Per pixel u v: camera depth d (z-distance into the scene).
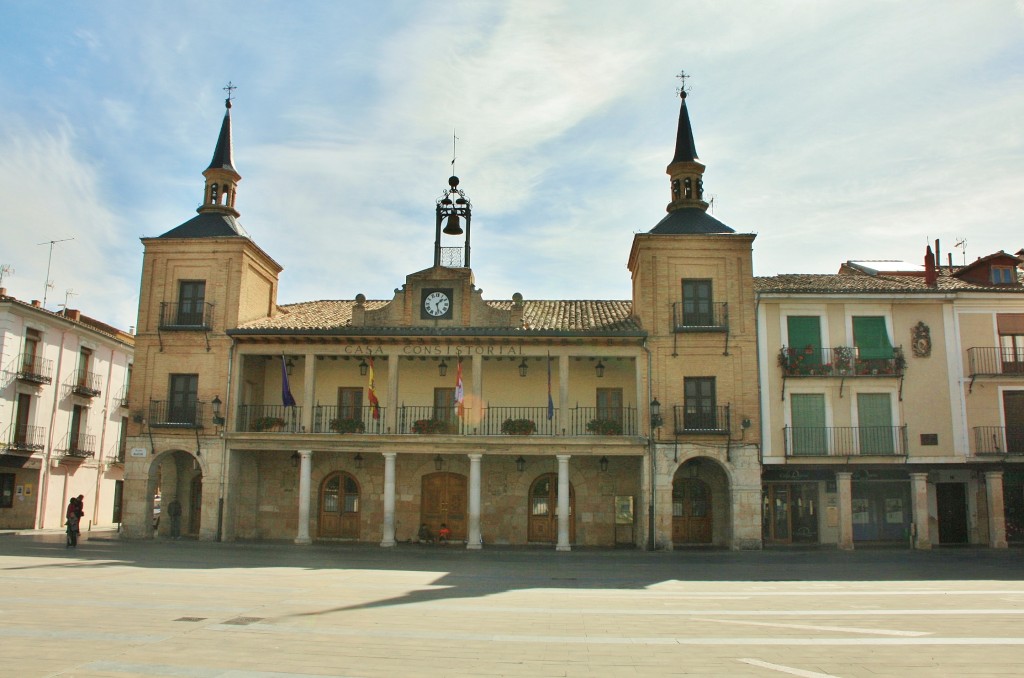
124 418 40.88
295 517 28.27
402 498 28.08
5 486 32.91
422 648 8.62
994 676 7.49
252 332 26.92
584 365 28.41
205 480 26.88
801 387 26.97
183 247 28.30
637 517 27.14
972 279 29.75
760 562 22.16
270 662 7.81
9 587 13.58
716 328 26.62
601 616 11.29
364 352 27.22
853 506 28.00
